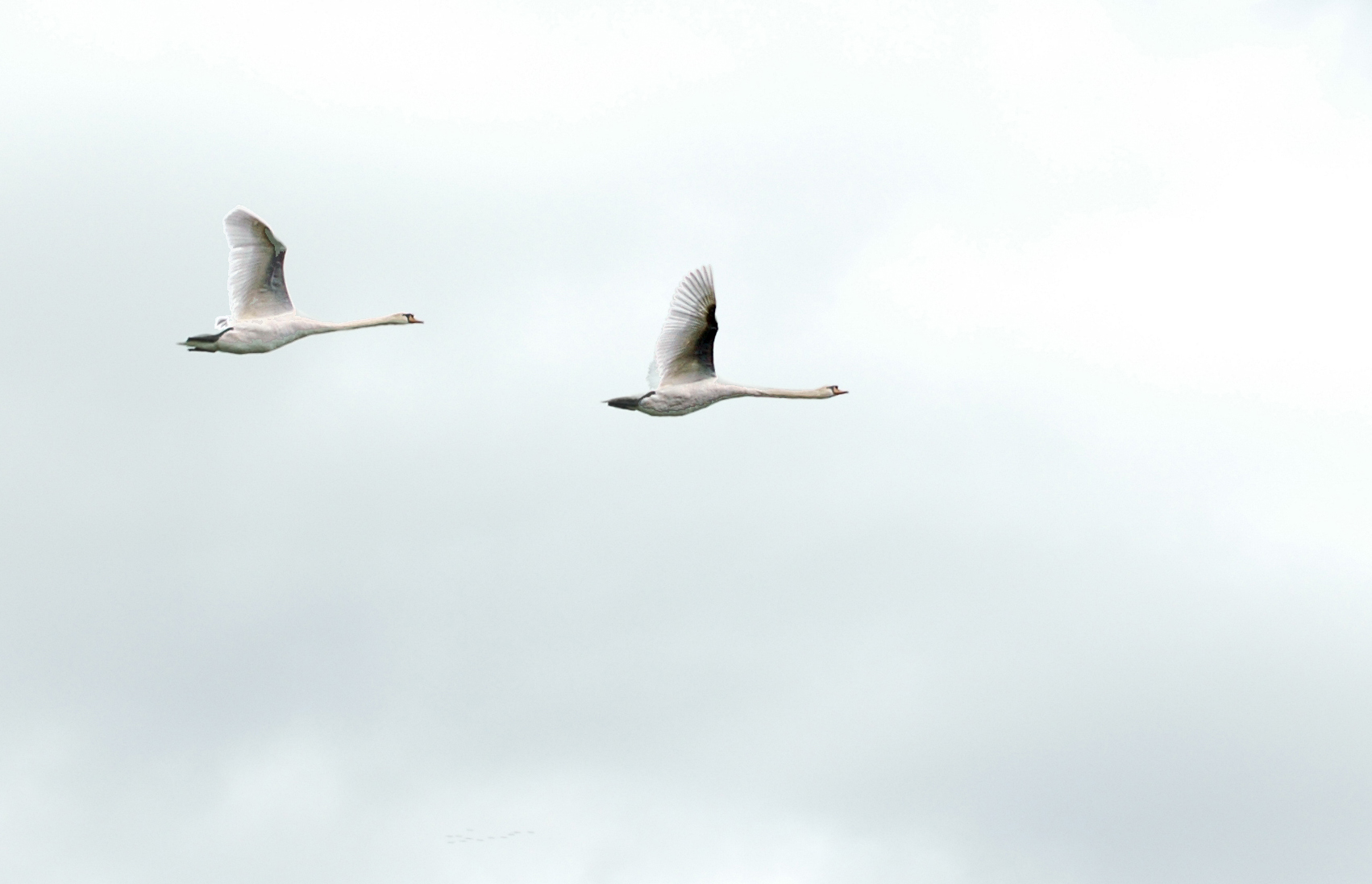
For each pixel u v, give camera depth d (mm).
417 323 47719
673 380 44656
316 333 46906
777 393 45094
